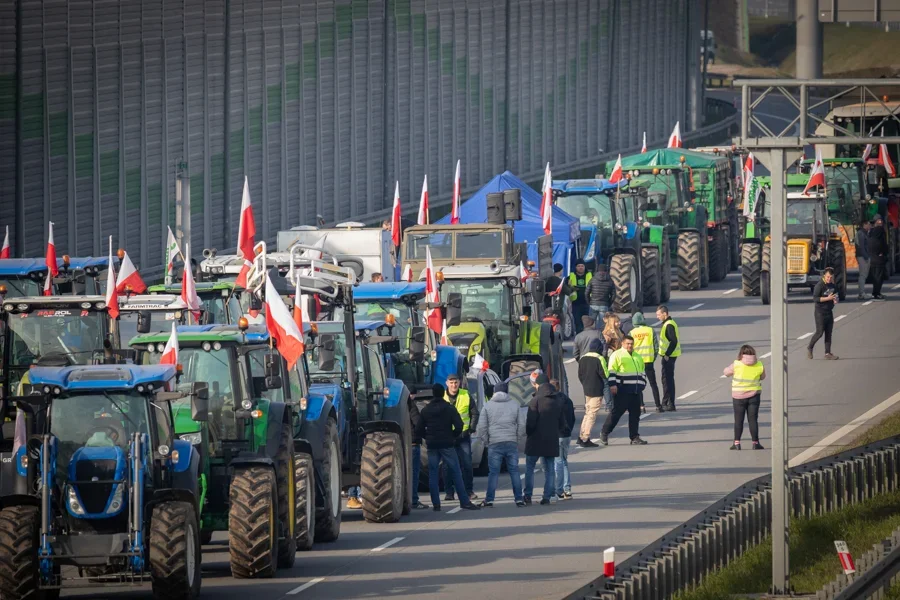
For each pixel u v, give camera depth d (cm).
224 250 16375
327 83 18450
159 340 6328
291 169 17762
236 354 6406
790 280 16550
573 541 7112
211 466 6353
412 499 8219
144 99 14862
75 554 5559
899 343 13925
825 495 7556
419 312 9062
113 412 5712
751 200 17650
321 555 6831
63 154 13812
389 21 19750
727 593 5853
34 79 13400
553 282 11950
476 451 8906
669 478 8781
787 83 7344
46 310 7838
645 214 16825
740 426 9656
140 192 14912
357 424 7731
